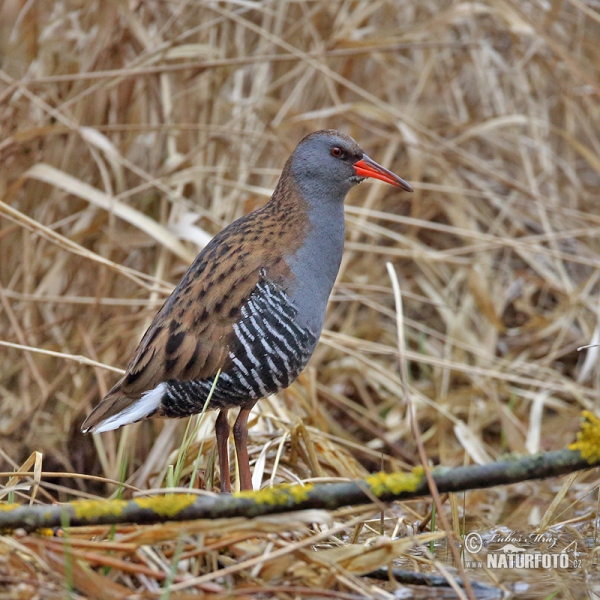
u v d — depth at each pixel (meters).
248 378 7.56
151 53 10.72
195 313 7.49
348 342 10.01
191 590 5.75
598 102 13.31
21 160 10.95
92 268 10.91
